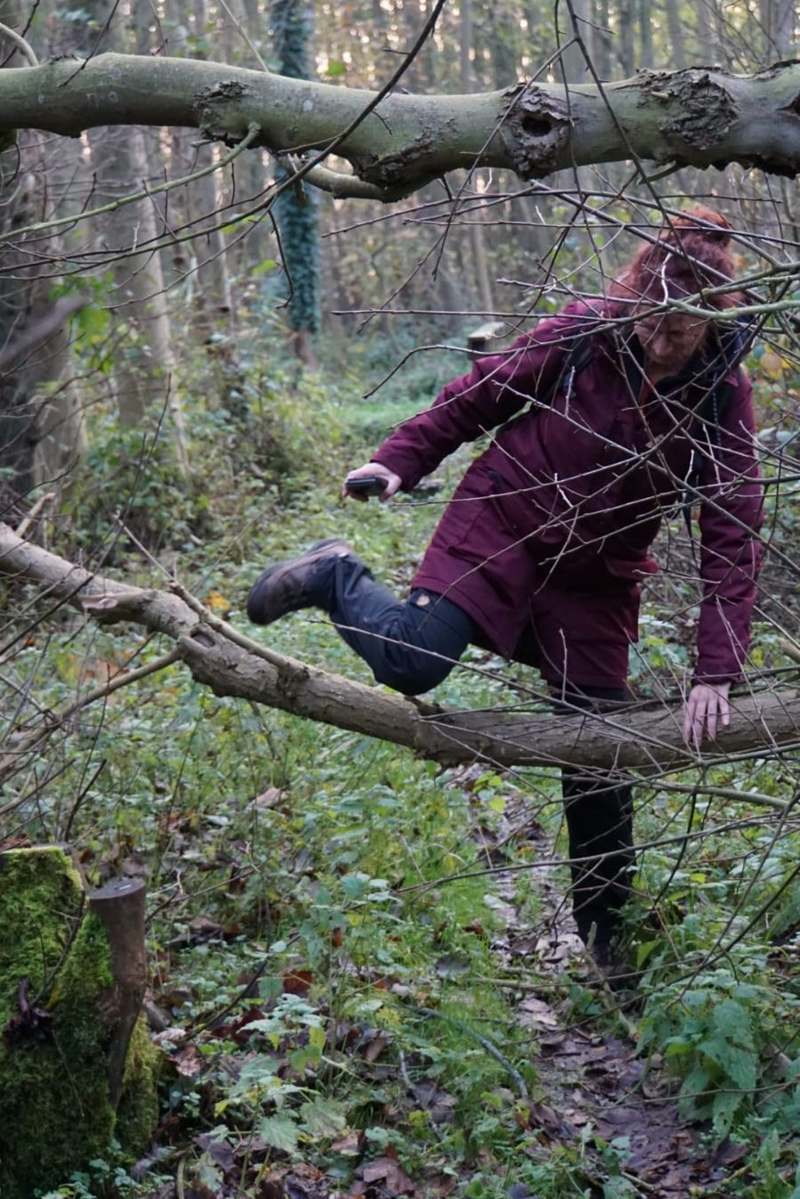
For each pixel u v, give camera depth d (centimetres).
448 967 377
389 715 362
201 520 1042
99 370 655
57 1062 293
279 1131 296
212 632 382
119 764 466
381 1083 331
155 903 407
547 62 246
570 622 353
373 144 262
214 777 478
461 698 541
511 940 411
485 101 258
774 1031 316
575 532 335
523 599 345
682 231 307
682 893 372
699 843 414
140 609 396
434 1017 351
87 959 295
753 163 251
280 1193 290
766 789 441
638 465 297
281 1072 331
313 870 426
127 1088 308
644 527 341
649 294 306
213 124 271
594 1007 361
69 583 409
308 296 1984
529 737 354
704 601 329
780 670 331
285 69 1429
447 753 359
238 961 380
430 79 2689
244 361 1360
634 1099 329
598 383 326
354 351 2362
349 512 1069
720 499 325
